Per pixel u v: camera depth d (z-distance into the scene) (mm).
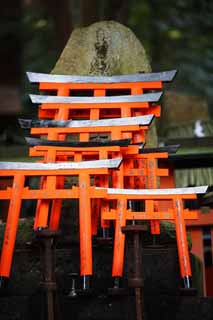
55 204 7180
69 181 8102
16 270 7031
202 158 8766
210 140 8922
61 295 6781
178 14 20438
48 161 7207
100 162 6891
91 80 7891
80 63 8578
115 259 6793
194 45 20141
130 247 6672
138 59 8609
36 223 7062
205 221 8477
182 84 18844
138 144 7586
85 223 6742
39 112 7828
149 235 7355
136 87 7855
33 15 20438
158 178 8258
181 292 6719
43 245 6484
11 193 6879
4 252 6766
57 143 7258
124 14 16375
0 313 6777
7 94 18203
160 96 7684
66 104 7719
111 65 8562
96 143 7246
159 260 6973
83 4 16250
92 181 7828
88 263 6668
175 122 12562
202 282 8250
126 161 7465
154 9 20344
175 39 20188
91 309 6734
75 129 7492
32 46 20359
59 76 7895
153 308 6738
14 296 6875
